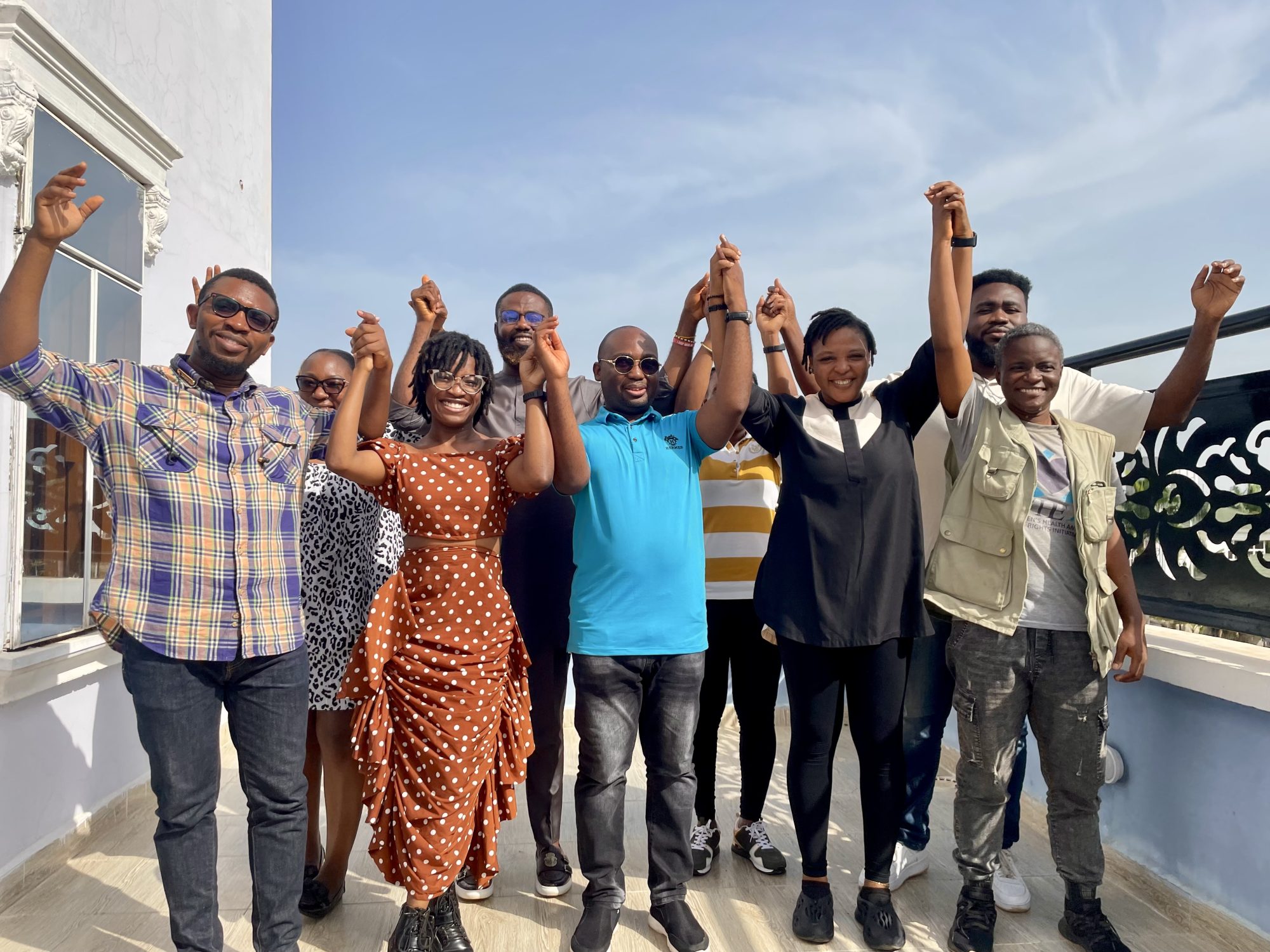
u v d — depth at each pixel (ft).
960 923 8.16
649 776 8.25
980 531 8.18
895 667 8.09
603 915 7.93
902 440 8.41
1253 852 7.87
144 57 13.24
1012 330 8.36
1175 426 8.70
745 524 10.46
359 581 8.85
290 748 7.20
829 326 8.45
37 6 10.36
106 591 6.62
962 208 8.20
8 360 6.23
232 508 6.89
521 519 9.37
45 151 10.21
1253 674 7.72
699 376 9.38
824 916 8.26
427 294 9.62
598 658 7.90
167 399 6.86
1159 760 9.09
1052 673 7.99
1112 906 8.91
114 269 12.05
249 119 17.62
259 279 7.23
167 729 6.69
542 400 7.89
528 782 9.36
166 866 6.75
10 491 9.43
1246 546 8.28
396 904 9.11
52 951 8.02
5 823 9.09
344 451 7.31
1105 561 7.99
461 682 7.48
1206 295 7.95
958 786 8.43
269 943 7.08
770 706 10.19
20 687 9.16
